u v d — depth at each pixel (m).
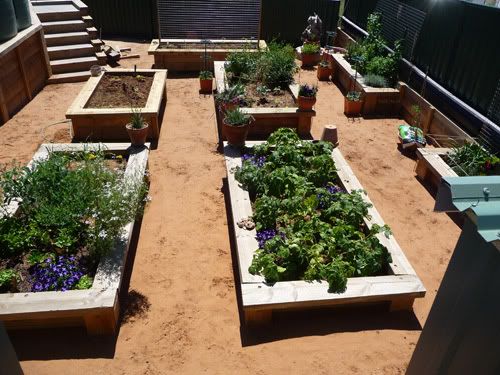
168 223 5.91
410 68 9.39
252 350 4.21
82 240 4.91
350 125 8.88
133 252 5.39
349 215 5.19
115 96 8.52
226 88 8.70
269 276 4.41
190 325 4.46
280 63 9.37
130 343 4.25
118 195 4.71
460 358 2.48
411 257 5.53
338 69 10.99
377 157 7.74
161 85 8.91
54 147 6.45
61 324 4.32
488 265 2.25
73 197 4.71
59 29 10.98
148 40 13.66
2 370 2.51
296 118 8.26
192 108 9.30
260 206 5.25
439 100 8.45
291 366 4.04
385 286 4.44
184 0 11.36
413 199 6.64
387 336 4.38
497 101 6.83
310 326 4.46
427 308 4.75
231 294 4.85
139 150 6.57
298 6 13.28
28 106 9.14
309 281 4.46
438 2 8.36
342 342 4.29
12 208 5.14
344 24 13.32
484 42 7.19
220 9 11.56
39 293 4.16
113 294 4.20
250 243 4.91
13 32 8.74
